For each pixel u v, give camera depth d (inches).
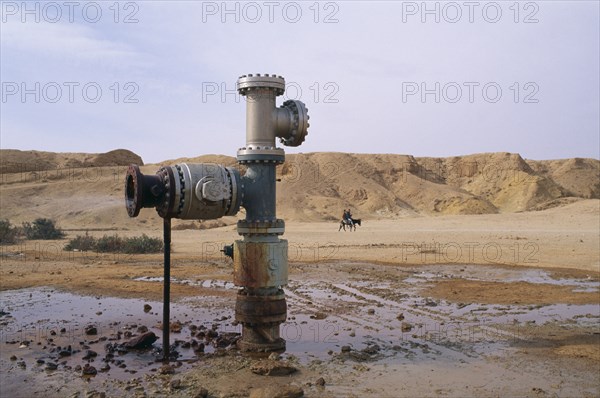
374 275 597.0
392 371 252.2
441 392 224.1
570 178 4793.3
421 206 3718.0
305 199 3309.5
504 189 4082.2
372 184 3811.5
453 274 608.4
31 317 376.8
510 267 668.1
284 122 293.6
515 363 264.1
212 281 550.6
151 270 642.2
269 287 288.5
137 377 246.1
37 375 248.5
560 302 431.2
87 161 4217.5
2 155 4052.7
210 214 282.2
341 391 225.6
